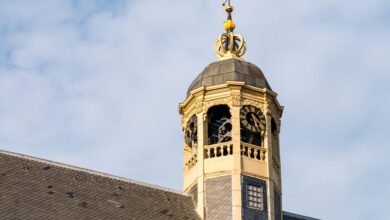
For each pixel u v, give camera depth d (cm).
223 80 5884
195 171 5738
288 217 5981
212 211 5525
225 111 5938
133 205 5366
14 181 5116
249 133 5844
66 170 5434
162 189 5662
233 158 5634
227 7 6419
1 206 4841
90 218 5047
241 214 5459
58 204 5059
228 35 6306
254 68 6053
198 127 5809
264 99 5884
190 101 5962
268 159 5734
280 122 6053
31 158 5403
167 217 5400
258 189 5616
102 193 5350
